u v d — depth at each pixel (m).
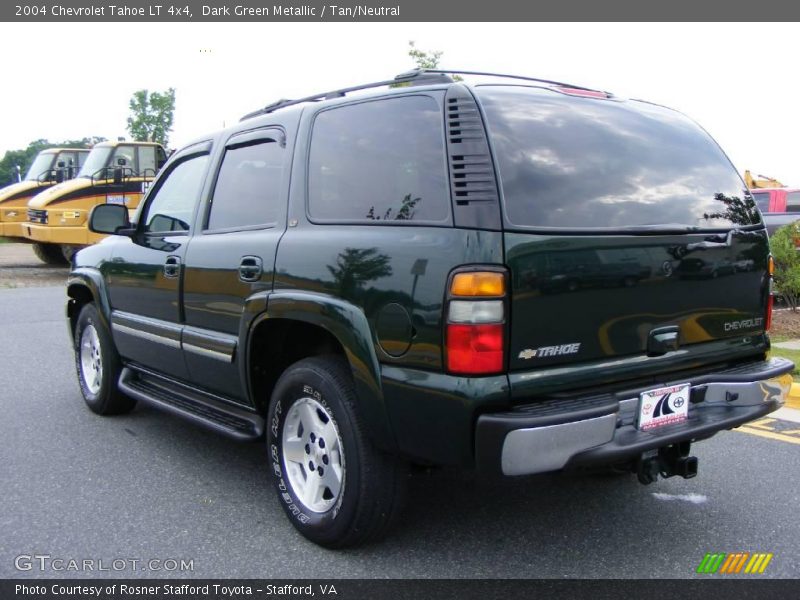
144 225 4.99
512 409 2.78
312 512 3.43
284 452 3.56
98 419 5.51
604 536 3.55
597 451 2.84
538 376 2.82
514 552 3.38
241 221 4.01
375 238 3.10
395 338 2.95
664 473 3.35
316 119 3.66
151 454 4.72
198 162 4.59
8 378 6.83
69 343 8.55
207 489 4.13
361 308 3.08
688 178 3.44
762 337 3.71
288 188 3.69
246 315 3.69
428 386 2.83
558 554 3.36
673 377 3.28
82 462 4.56
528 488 4.15
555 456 2.74
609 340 3.01
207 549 3.40
